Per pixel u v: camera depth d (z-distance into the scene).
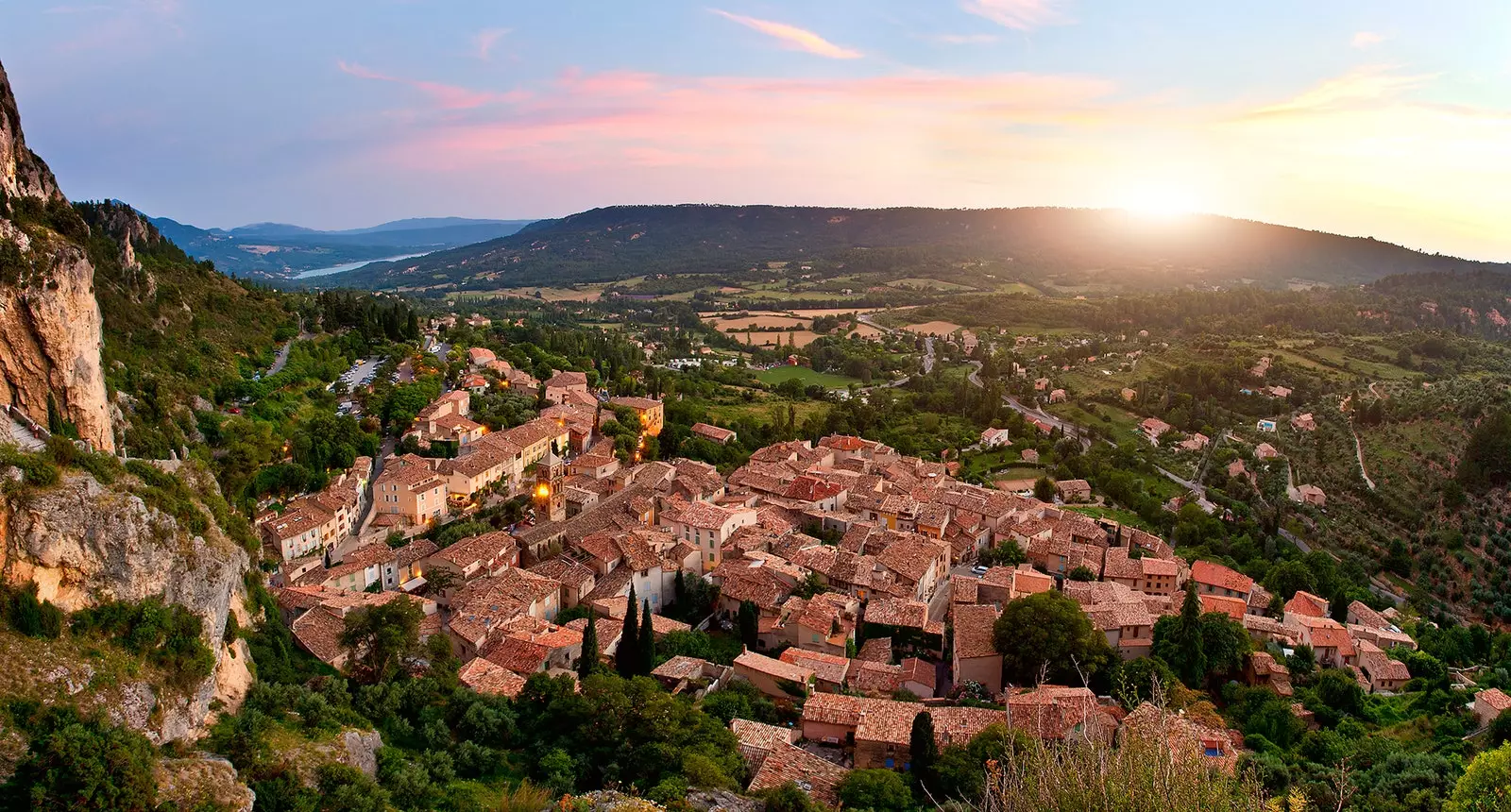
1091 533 137.25
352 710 64.62
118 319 147.62
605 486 147.62
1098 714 68.12
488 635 88.69
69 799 41.19
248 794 48.56
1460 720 84.25
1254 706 85.12
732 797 59.22
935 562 116.38
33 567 48.19
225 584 58.97
